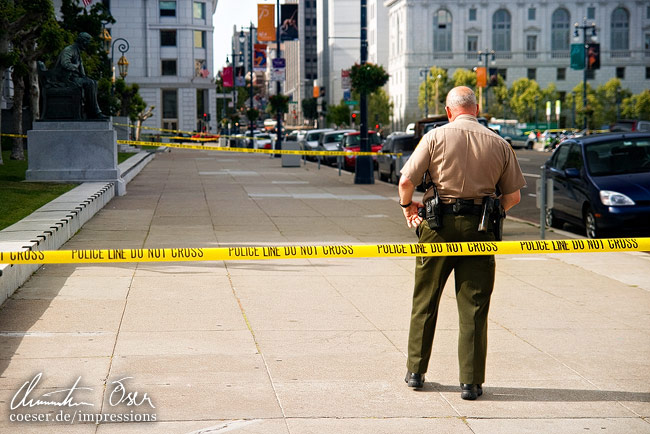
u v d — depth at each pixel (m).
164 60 96.31
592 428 5.02
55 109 21.20
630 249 6.09
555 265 11.15
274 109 49.38
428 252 5.55
